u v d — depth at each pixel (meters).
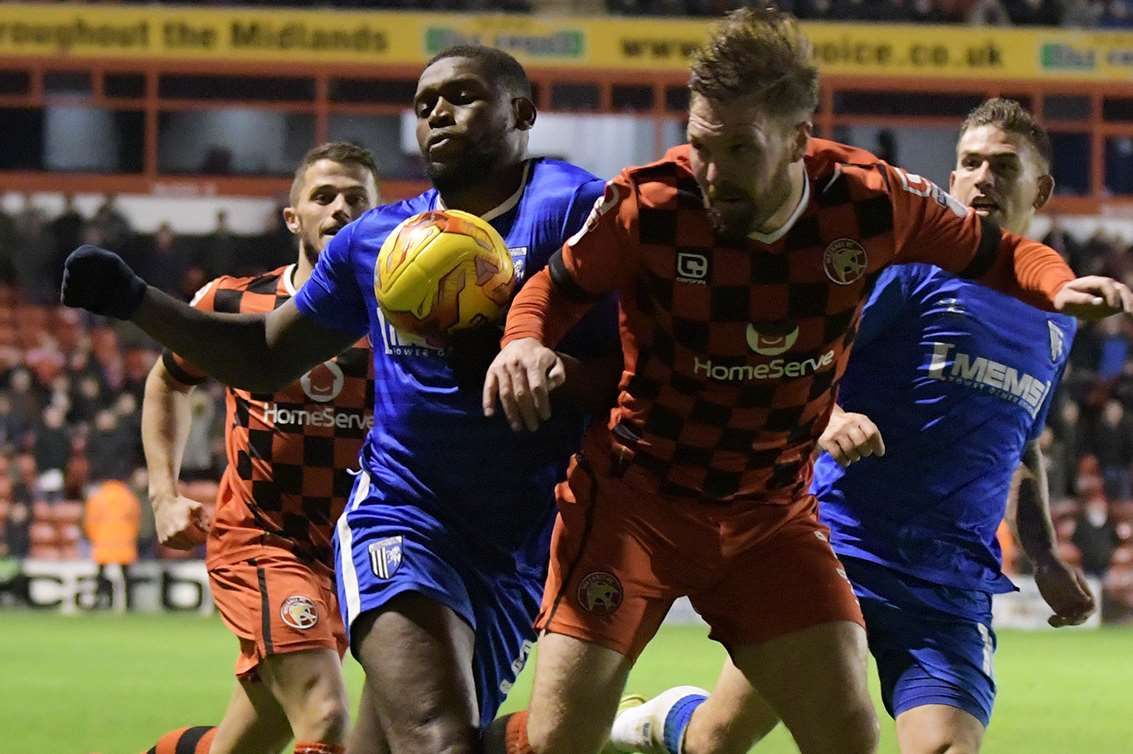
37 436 32.34
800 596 6.04
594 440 6.21
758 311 5.69
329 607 8.02
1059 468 32.47
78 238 38.06
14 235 38.88
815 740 6.04
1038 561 7.91
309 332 6.63
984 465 7.30
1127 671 21.55
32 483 32.28
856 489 7.30
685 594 6.19
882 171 5.73
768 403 5.88
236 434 8.17
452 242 6.09
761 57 5.24
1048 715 16.25
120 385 34.88
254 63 42.09
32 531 31.95
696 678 18.19
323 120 42.25
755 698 7.43
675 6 42.41
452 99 6.37
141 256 37.75
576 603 6.02
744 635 6.13
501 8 42.44
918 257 5.97
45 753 12.00
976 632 7.23
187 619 28.41
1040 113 42.62
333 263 6.56
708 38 5.37
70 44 41.72
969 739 6.87
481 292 6.11
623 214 5.66
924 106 42.44
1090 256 39.78
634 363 5.96
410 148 42.59
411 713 5.91
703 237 5.62
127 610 30.03
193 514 8.56
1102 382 34.81
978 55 42.34
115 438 31.56
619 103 42.56
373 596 6.22
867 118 42.41
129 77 41.91
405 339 6.35
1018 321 7.34
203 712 14.81
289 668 7.57
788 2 42.28
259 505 8.07
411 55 42.31
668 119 42.56
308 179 8.50
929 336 7.21
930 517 7.24
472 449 6.32
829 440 6.28
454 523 6.39
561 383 5.50
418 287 6.07
